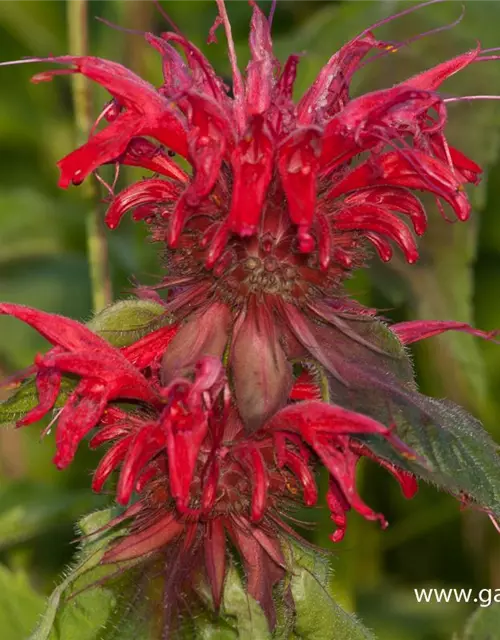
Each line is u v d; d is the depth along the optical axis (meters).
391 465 0.37
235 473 0.37
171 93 0.36
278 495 0.37
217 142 0.35
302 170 0.35
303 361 0.36
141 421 0.37
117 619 0.37
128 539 0.37
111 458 0.36
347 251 0.37
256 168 0.35
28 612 0.44
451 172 0.35
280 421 0.36
